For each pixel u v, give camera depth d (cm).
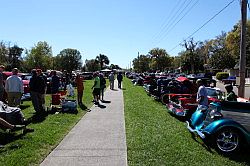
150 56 10731
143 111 1581
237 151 813
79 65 10900
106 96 2473
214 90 1390
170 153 804
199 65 7738
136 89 3406
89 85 4069
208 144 893
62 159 741
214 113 864
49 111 1505
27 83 1914
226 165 720
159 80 2109
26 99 1986
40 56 8288
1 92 1372
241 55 1448
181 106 1316
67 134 1010
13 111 1019
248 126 827
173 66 10688
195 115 995
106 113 1496
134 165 704
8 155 761
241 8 1442
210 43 10081
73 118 1320
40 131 1032
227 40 6831
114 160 738
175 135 1012
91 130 1077
